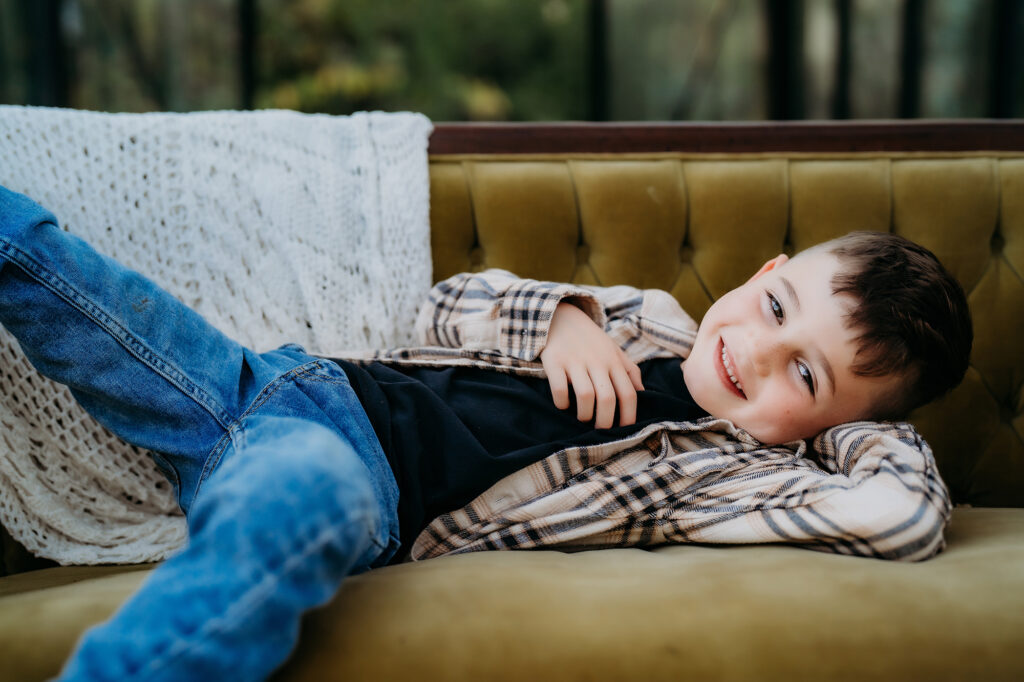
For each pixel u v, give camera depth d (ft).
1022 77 7.02
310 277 2.92
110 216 2.72
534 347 2.50
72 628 1.64
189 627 1.33
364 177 3.05
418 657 1.55
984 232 3.29
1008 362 3.24
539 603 1.68
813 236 3.33
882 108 7.82
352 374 2.45
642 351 2.68
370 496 1.67
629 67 9.51
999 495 3.23
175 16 8.84
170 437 2.12
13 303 1.97
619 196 3.30
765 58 8.79
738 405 2.39
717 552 2.08
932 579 1.78
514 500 2.35
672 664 1.56
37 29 7.45
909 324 2.25
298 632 1.49
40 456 2.52
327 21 12.49
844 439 2.29
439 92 12.73
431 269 3.18
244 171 2.90
